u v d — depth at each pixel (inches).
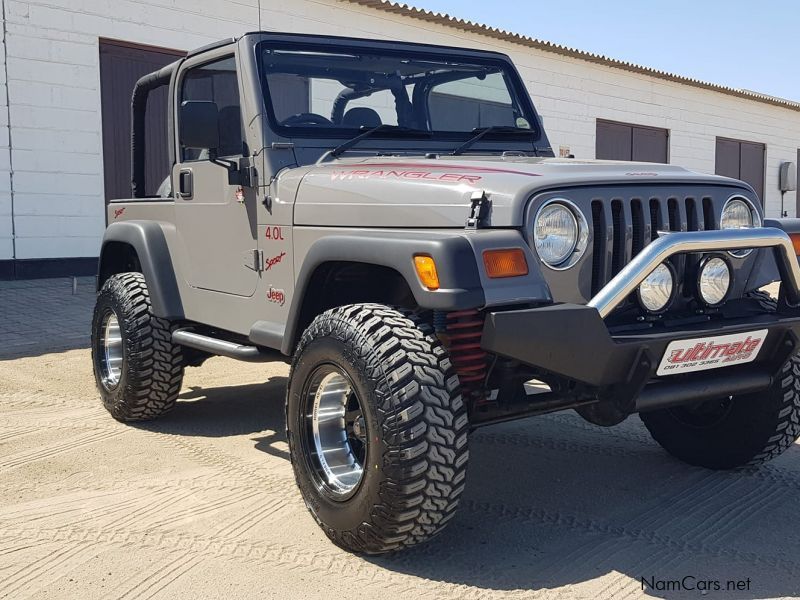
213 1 479.5
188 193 165.3
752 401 142.6
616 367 110.4
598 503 136.9
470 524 127.7
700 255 116.7
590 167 121.3
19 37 418.0
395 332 108.2
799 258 129.7
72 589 105.9
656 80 778.8
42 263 433.4
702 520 129.4
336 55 155.6
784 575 110.5
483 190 110.3
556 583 107.7
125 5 449.4
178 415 191.5
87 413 192.2
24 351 263.0
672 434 157.0
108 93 450.3
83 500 136.9
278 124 145.3
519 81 178.1
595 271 114.8
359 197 124.2
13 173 421.1
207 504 135.0
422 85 164.2
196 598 103.2
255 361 147.9
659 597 104.0
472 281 102.0
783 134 951.6
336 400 121.0
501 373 119.7
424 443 103.0
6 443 168.6
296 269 135.3
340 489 116.3
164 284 171.2
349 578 108.5
